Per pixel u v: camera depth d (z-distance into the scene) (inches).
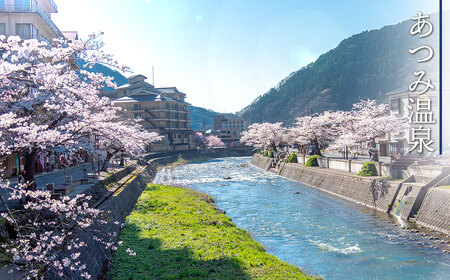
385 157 1797.5
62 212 531.8
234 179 2183.8
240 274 559.5
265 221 1073.5
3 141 412.8
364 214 1111.6
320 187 1686.8
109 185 1106.7
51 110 506.0
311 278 590.2
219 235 805.2
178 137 4097.0
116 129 522.6
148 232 810.2
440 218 881.5
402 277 625.0
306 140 2303.2
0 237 418.9
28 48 407.2
